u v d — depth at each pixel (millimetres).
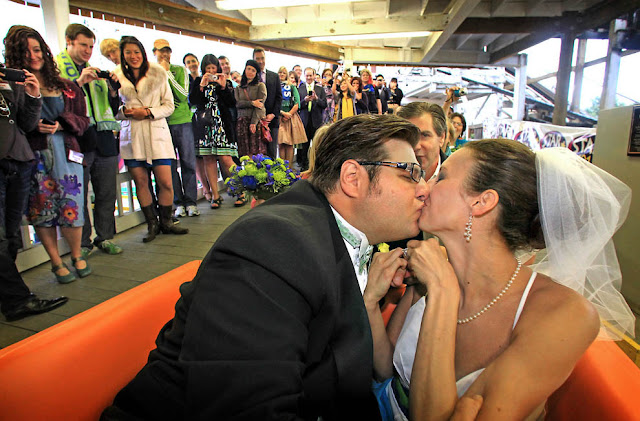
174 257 3332
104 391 961
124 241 3787
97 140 3219
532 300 864
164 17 5781
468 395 801
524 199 879
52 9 3623
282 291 764
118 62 3934
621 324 1062
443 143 1942
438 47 8953
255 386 667
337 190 1009
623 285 2641
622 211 937
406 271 1092
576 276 934
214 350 701
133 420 844
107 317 1050
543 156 897
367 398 952
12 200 2336
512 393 746
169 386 815
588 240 887
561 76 7930
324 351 884
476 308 956
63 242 3369
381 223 1000
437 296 892
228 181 2680
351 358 867
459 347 970
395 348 1104
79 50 2965
